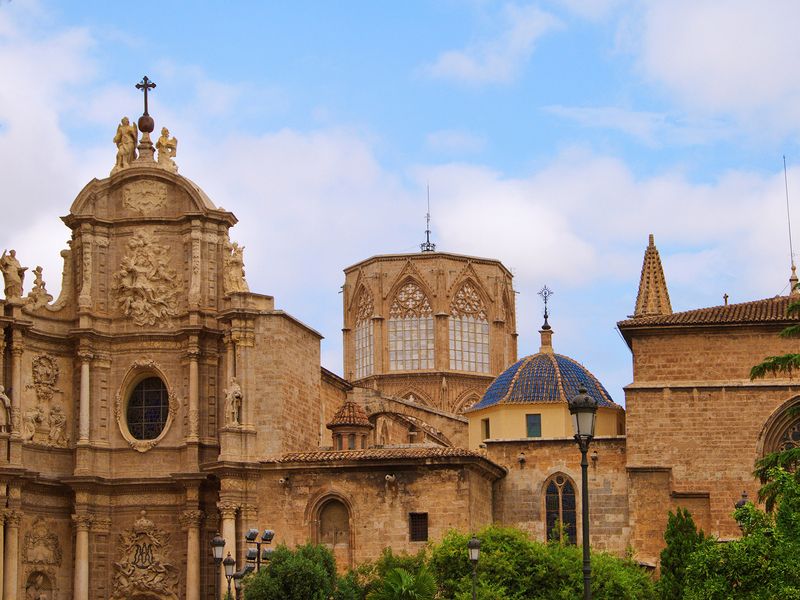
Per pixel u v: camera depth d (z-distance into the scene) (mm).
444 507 84750
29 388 90938
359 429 95938
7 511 86750
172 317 93562
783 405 85438
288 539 86938
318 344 96125
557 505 89625
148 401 93812
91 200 94625
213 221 94312
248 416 89188
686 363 87125
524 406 96312
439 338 127562
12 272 90375
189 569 89438
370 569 78500
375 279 130250
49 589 90250
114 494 92000
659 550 85250
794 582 57625
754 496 84938
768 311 88125
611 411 97062
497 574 76062
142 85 97812
